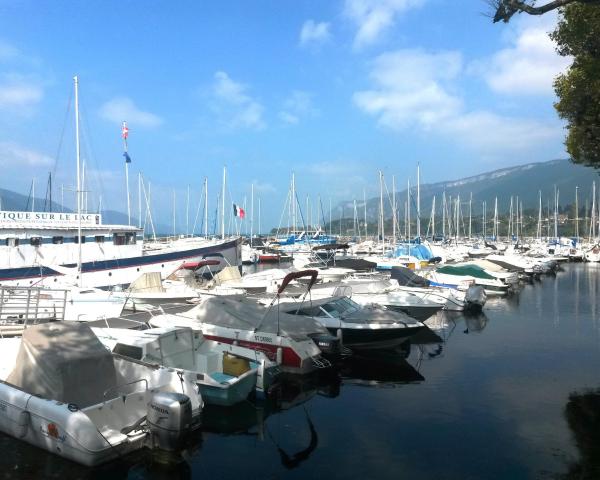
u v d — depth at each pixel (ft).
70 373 31.22
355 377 48.83
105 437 28.63
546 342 64.23
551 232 419.33
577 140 38.91
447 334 70.18
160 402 28.99
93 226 103.24
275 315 52.54
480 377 47.96
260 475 28.35
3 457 28.84
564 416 37.01
